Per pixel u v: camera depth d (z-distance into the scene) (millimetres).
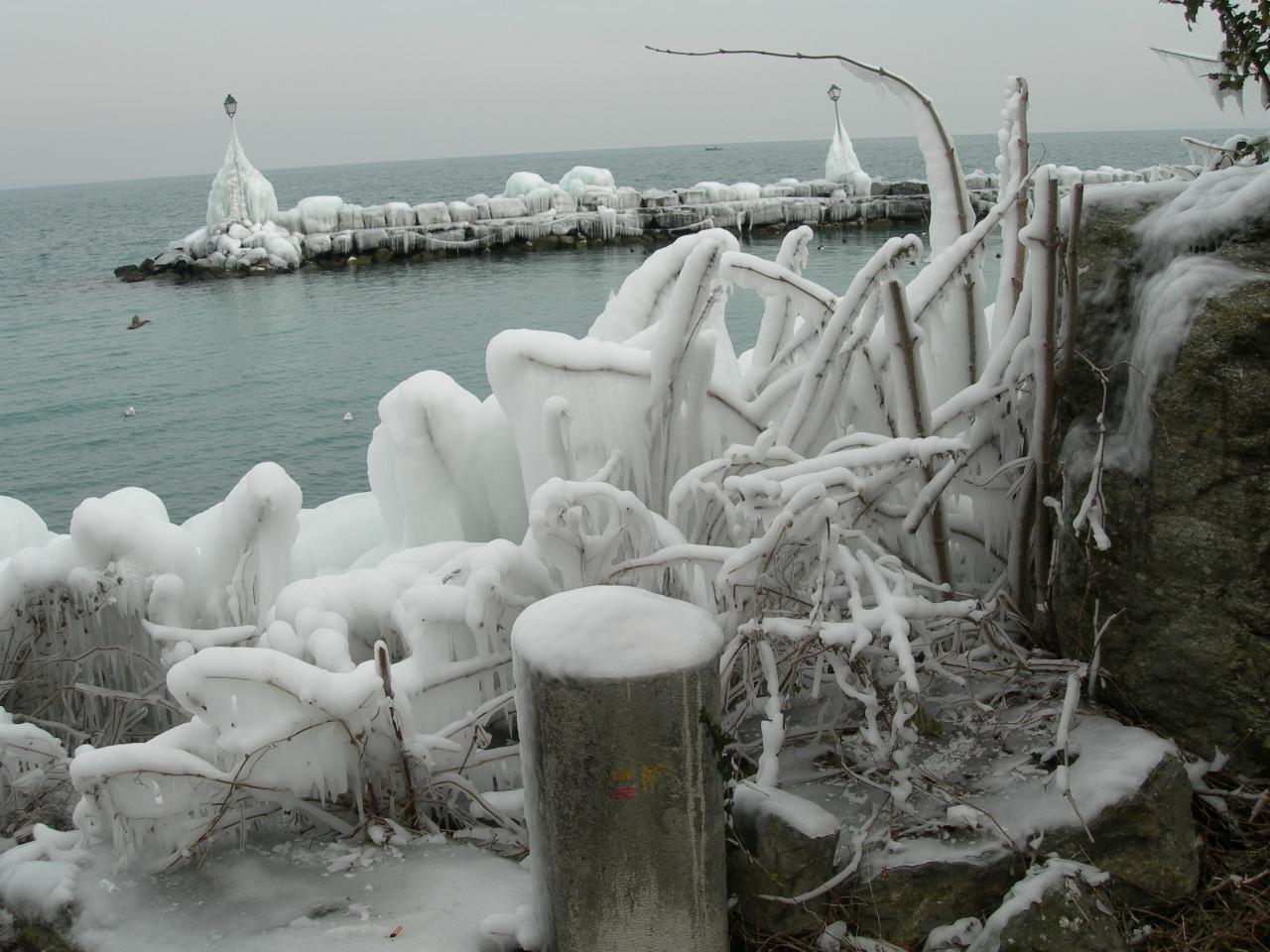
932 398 4246
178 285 39875
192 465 14992
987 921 2721
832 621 3342
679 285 3760
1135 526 3195
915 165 120812
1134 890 2883
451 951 2688
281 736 3047
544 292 32781
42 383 21734
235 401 19031
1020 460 3602
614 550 3652
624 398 3988
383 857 3131
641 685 2438
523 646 2559
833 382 3877
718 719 2572
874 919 2799
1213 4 3650
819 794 3109
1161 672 3211
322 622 3590
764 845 2791
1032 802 2943
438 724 3445
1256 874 2977
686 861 2555
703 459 4152
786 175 140375
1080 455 3387
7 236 82062
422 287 35625
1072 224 3283
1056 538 3498
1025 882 2752
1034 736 3250
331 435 16188
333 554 5406
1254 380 2906
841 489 3422
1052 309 3387
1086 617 3367
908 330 3484
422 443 4445
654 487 4035
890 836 2881
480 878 3006
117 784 3049
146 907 2943
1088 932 2691
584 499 3590
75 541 3895
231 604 4062
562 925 2625
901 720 2984
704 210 45781
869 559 3314
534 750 2564
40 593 3967
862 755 3203
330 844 3215
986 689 3514
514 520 4648
